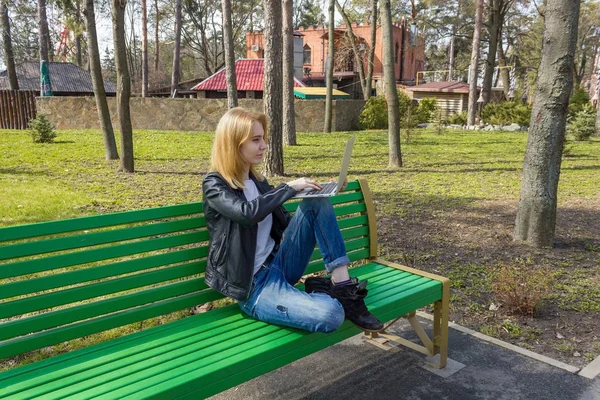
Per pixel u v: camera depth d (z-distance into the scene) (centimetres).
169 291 260
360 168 1185
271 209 246
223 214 249
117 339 236
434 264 513
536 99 554
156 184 900
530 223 571
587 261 529
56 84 3056
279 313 244
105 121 1170
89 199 740
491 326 378
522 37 4541
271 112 1002
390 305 280
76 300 228
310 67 4284
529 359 331
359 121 2362
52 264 223
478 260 527
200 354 221
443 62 6041
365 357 331
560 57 515
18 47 3425
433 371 315
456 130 2542
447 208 765
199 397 204
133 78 5159
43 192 784
